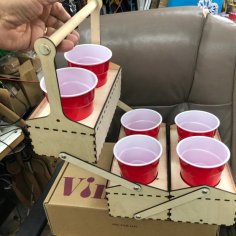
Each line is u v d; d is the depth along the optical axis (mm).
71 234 880
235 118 950
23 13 623
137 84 1009
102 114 646
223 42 929
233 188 701
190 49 957
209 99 977
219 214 717
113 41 977
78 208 813
